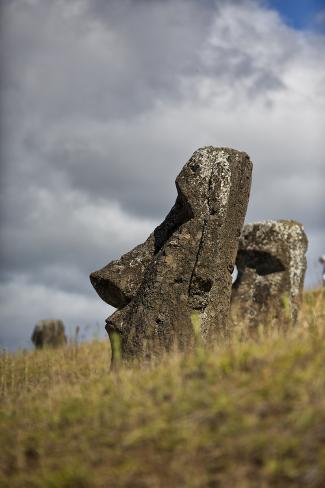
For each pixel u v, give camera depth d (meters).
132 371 9.36
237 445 6.34
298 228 15.38
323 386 6.86
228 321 11.63
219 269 11.51
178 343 11.08
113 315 11.59
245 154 12.12
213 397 7.15
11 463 7.08
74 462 6.69
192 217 11.69
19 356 16.77
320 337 8.32
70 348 17.02
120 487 6.25
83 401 8.18
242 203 12.02
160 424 6.89
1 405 9.36
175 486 6.11
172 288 11.30
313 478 5.79
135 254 12.17
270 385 7.09
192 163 11.92
